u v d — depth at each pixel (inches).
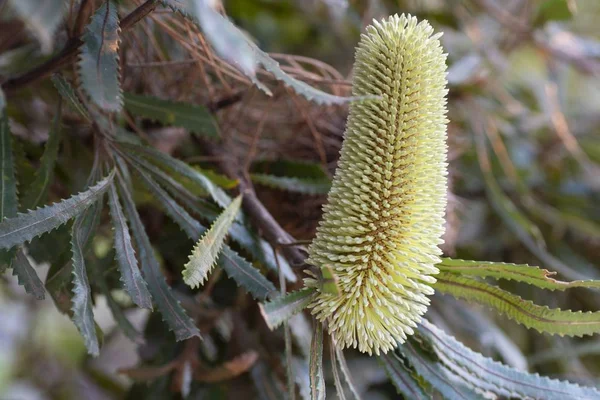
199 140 25.0
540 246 30.4
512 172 33.0
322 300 19.2
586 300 34.2
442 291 20.9
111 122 21.8
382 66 19.1
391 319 19.1
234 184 22.0
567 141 35.0
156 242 25.3
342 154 19.5
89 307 18.8
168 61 23.5
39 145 24.1
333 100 18.6
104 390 35.1
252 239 21.5
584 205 37.3
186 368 24.1
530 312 20.2
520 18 34.8
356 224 19.1
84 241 19.9
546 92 35.9
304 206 25.3
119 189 20.8
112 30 18.3
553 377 31.6
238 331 25.5
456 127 31.3
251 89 23.5
